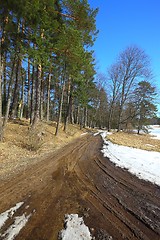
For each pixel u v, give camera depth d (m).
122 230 3.61
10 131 15.01
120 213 4.28
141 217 4.12
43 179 6.61
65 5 15.18
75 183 6.25
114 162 9.56
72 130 27.59
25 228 3.61
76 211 4.32
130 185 6.18
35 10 11.45
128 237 3.40
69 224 3.75
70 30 14.55
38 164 8.77
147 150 15.72
